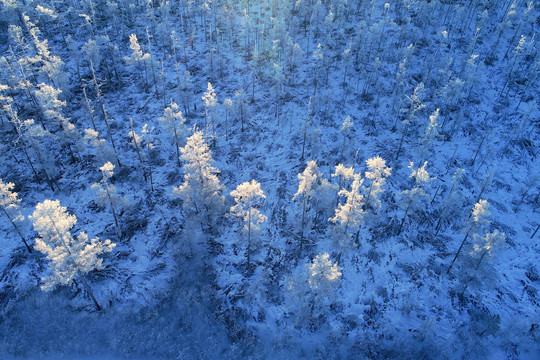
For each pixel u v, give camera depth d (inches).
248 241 1520.7
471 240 1657.2
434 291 1471.5
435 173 2074.3
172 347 1262.3
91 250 1238.3
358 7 3804.1
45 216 1163.3
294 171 2097.7
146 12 3592.5
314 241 1699.1
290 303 1339.8
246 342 1294.3
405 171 2071.9
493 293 1486.2
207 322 1359.5
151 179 1939.0
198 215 1700.3
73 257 1173.7
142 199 1899.6
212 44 3307.1
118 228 1681.8
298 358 1258.0
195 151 1544.0
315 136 2025.1
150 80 2851.9
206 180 1617.9
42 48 2332.7
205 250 1667.1
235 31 3521.2
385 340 1311.5
